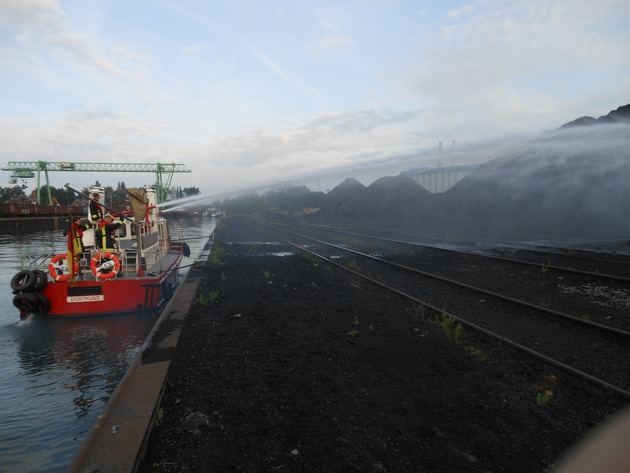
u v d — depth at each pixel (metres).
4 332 8.04
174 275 12.59
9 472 3.65
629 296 8.32
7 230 41.94
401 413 3.85
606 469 2.97
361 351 5.53
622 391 4.12
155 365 5.00
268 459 3.17
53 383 5.69
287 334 6.40
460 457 3.17
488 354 5.40
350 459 3.16
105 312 9.06
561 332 6.32
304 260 16.19
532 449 3.27
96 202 9.20
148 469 3.08
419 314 7.48
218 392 4.39
